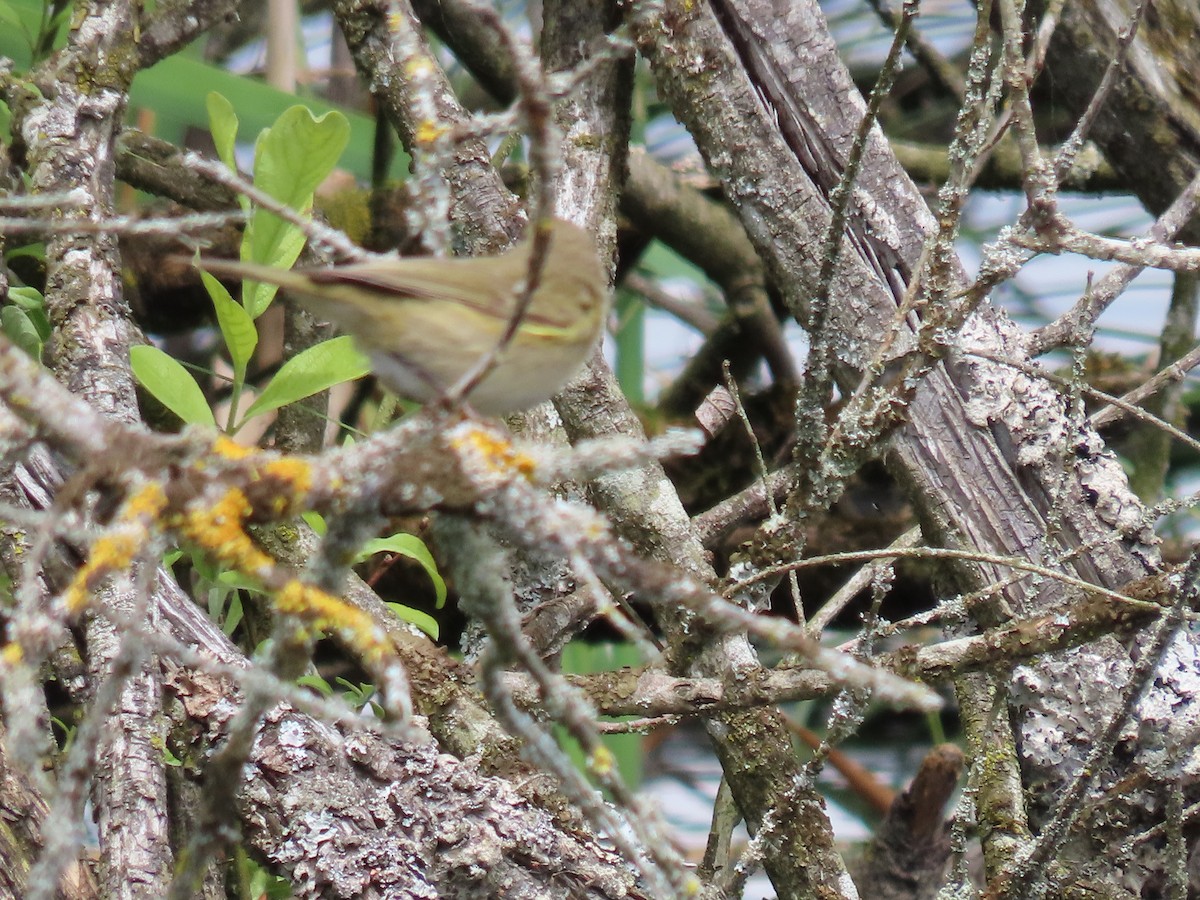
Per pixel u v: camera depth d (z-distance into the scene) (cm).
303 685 596
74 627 484
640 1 371
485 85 955
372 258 363
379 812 455
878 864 680
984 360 630
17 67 806
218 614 624
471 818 464
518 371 465
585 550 319
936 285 490
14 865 483
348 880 441
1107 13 776
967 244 1102
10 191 635
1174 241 833
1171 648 592
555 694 337
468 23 903
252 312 579
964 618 602
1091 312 668
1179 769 545
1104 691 586
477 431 339
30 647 276
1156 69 780
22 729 270
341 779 460
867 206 632
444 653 581
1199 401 1079
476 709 561
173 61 821
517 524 322
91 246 585
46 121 614
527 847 464
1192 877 569
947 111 1175
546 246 293
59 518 294
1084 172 1050
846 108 648
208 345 992
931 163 1105
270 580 314
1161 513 529
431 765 471
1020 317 1113
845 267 634
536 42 955
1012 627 500
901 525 939
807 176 647
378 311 446
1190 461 1091
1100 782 575
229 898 594
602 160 705
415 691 567
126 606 461
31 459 488
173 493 311
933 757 662
